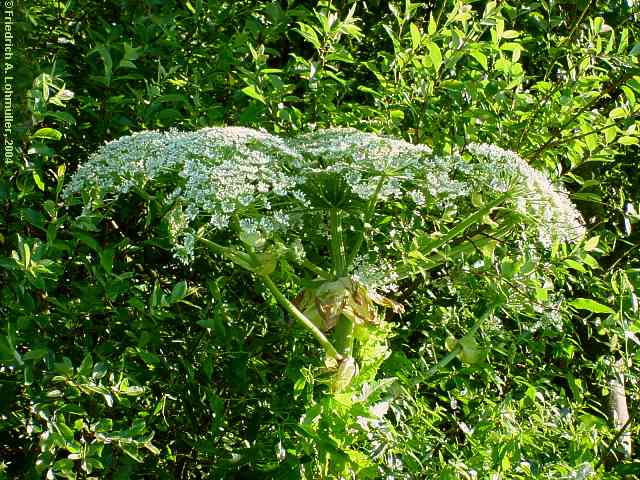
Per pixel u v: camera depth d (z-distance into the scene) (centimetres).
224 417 267
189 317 276
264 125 312
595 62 336
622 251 392
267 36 311
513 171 239
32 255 215
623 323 271
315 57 346
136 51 269
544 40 345
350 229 279
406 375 261
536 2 356
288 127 305
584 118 308
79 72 304
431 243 251
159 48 295
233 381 247
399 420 243
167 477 247
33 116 235
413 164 229
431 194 238
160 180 249
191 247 216
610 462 310
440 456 230
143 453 254
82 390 212
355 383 226
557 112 311
